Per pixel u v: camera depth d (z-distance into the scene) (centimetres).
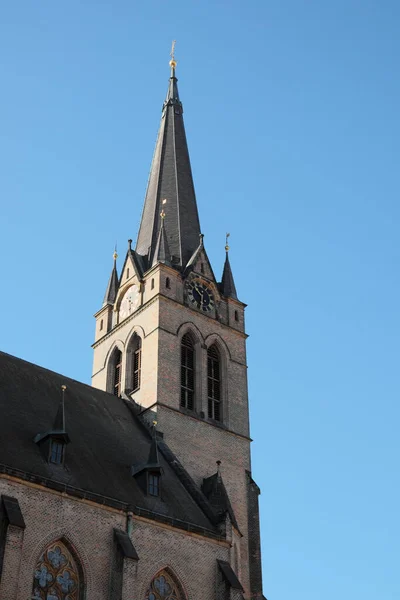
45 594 6059
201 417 9038
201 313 9756
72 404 8088
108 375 9694
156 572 6756
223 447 9031
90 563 6369
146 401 8856
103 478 7056
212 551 7244
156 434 8494
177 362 9200
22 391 7688
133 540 6712
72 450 7169
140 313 9612
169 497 7538
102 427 8031
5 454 6456
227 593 7000
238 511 8688
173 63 12644
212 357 9681
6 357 8088
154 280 9669
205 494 8150
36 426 7175
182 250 10312
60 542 6309
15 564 5769
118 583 6356
